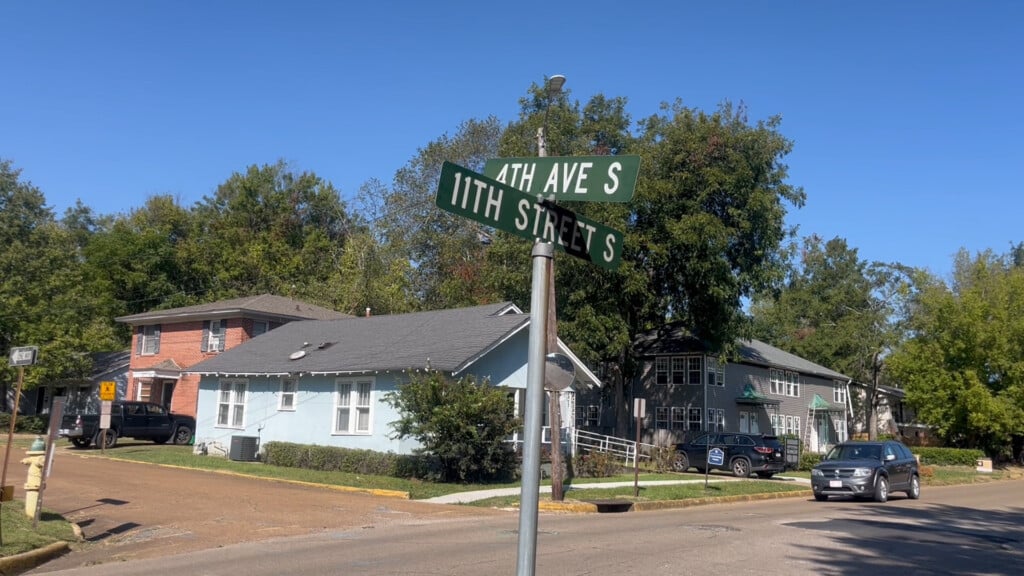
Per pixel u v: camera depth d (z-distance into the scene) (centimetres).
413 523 1512
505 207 348
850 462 2262
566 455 2695
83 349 4059
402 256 5116
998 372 4394
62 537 1217
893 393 6078
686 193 3525
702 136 3466
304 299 4978
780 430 4828
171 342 4050
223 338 3806
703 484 2491
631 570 1009
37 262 4003
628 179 363
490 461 2184
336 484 2080
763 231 3619
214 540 1277
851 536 1381
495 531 1391
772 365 4678
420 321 2894
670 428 4359
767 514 1777
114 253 5288
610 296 3491
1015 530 1577
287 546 1218
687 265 3475
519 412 2578
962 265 5650
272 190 6153
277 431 2789
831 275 6350
